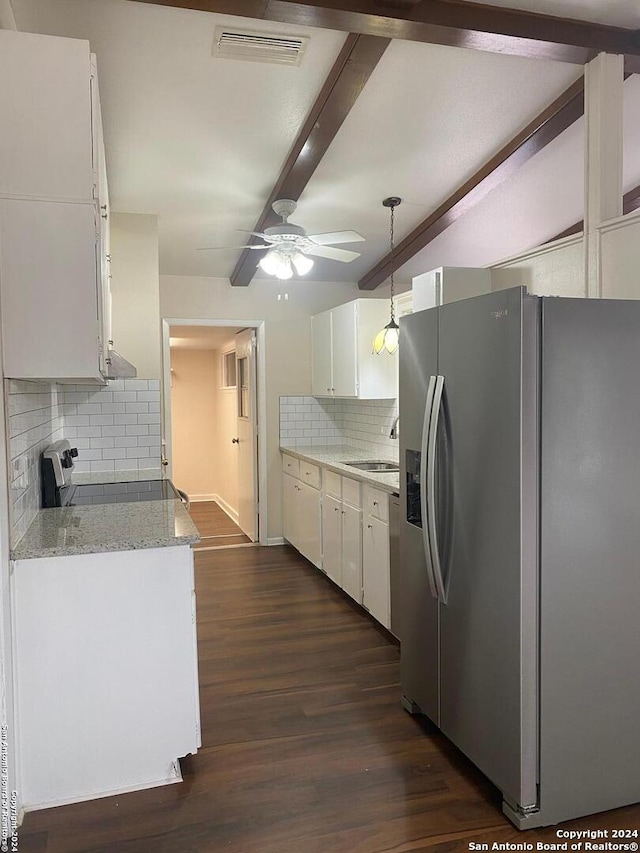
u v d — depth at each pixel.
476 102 3.21
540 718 2.05
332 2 2.37
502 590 2.10
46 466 2.97
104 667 2.26
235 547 5.84
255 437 5.93
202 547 5.85
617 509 2.12
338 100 2.95
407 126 3.39
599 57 2.77
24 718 2.18
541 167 3.88
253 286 5.71
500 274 3.52
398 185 4.03
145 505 2.99
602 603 2.12
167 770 2.33
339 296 5.96
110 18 2.51
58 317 2.19
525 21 2.60
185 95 3.00
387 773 2.36
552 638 2.05
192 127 3.27
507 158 3.59
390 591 3.55
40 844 2.00
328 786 2.29
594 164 2.81
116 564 2.26
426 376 2.58
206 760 2.45
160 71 2.82
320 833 2.04
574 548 2.07
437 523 2.46
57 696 2.21
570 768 2.10
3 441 2.06
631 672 2.17
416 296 3.87
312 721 2.74
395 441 4.79
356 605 4.25
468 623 2.30
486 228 4.74
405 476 2.78
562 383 2.04
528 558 2.02
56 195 2.18
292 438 5.91
